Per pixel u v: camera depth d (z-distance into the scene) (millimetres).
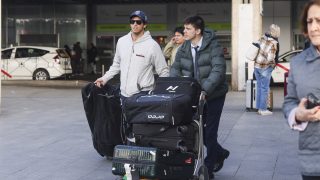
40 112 13250
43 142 9000
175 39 8562
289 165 7195
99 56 32094
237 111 12945
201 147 5418
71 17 32188
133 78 6801
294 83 3375
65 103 15438
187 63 6105
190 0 29969
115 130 7266
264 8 29109
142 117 5113
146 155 5016
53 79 25438
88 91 7395
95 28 32062
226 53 29828
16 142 9008
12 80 23234
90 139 9266
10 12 32406
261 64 12195
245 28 19094
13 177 6688
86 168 7164
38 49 25516
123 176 5137
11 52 25516
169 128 5164
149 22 31234
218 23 30344
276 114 12305
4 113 13023
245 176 6637
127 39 6922
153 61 6809
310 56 3297
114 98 7176
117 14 31812
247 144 8672
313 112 3131
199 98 5438
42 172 6941
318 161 3250
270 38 12180
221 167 6586
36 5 32188
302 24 3355
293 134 9523
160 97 5117
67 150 8328
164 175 5109
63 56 25703
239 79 19141
